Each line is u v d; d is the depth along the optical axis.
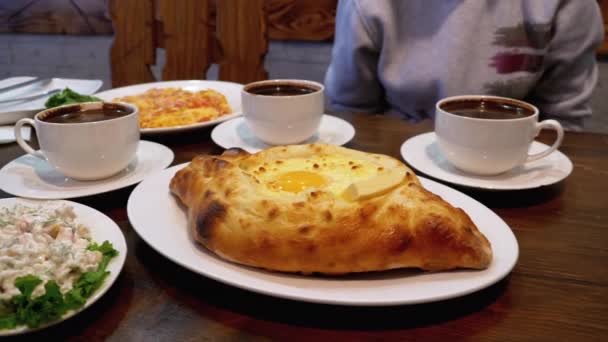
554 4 1.46
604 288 0.59
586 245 0.68
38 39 2.96
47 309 0.48
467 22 1.50
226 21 1.76
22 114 1.16
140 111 1.21
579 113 1.57
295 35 2.41
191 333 0.51
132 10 1.80
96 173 0.85
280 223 0.57
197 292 0.58
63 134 0.80
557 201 0.83
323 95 1.08
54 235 0.61
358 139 1.11
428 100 1.60
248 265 0.58
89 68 2.97
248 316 0.54
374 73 1.67
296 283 0.55
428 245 0.56
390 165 0.72
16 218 0.63
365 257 0.56
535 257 0.65
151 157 0.96
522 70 1.53
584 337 0.50
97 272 0.54
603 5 2.20
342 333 0.51
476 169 0.89
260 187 0.65
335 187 0.67
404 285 0.54
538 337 0.50
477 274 0.56
